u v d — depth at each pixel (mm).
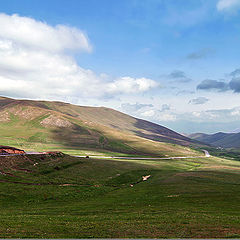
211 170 130000
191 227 30500
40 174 86875
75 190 69625
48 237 25859
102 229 29703
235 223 32469
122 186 85375
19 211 44906
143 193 68000
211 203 51219
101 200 59500
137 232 28422
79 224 32281
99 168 112938
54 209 47125
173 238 25938
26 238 25219
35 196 59344
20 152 110250
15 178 75625
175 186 77812
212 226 30875
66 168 103000
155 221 34188
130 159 187500
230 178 98188
